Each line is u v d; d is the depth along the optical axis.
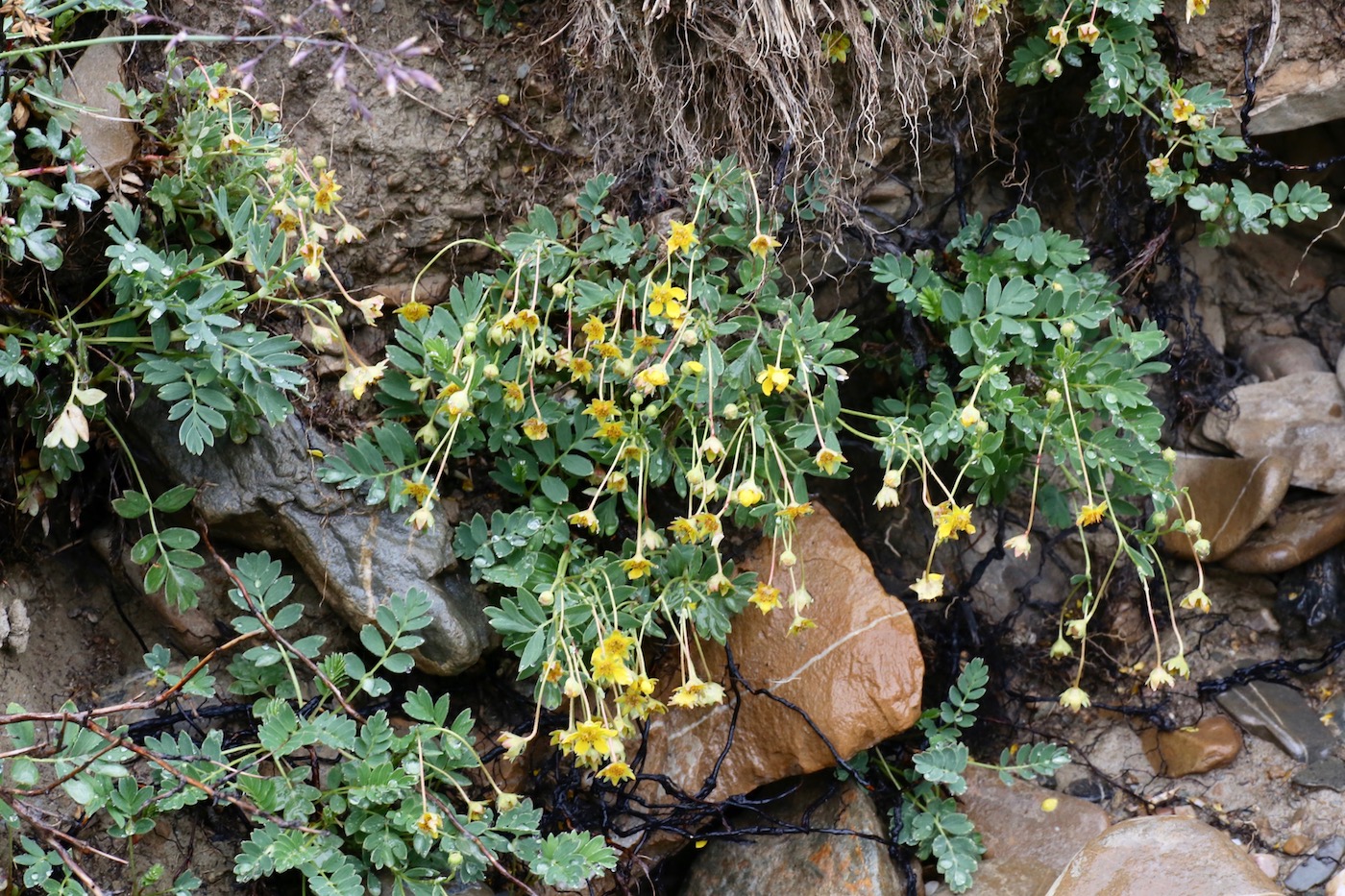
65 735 0.76
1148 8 0.84
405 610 0.79
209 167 0.79
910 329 0.88
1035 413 0.83
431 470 0.82
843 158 0.84
